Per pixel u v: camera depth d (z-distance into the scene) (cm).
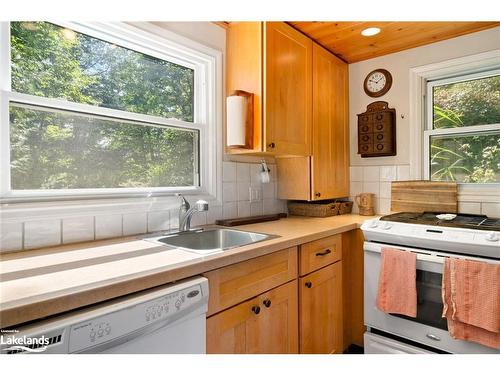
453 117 214
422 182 218
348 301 200
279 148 179
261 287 127
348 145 253
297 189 221
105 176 144
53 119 127
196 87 186
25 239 114
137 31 149
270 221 203
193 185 184
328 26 194
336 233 175
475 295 136
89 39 140
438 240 150
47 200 123
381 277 165
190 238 156
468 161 207
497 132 197
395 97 233
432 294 154
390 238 168
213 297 107
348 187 254
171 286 92
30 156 121
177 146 176
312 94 208
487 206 195
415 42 217
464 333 140
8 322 63
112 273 86
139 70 159
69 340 68
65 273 86
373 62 244
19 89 118
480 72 204
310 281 159
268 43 171
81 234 129
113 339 75
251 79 176
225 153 194
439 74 216
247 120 173
